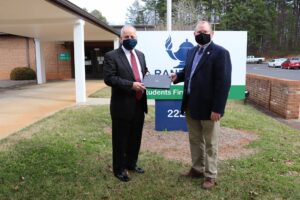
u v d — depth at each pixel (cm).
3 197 370
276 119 849
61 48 2219
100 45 2327
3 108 966
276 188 397
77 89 1077
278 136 640
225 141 596
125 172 424
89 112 862
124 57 401
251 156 510
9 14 1012
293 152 533
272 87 948
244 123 744
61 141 570
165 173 443
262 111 961
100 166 461
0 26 1193
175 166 468
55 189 390
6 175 421
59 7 895
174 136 636
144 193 385
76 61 1075
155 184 408
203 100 379
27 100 1144
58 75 2234
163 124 678
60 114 834
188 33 666
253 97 1125
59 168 447
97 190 391
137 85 387
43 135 615
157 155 515
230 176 431
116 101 403
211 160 394
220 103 368
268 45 6894
